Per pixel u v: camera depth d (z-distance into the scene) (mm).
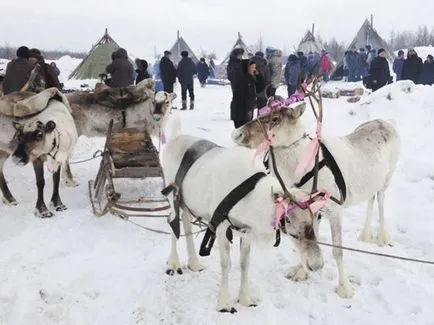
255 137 4859
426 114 11781
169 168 5129
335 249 4906
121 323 4520
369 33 27641
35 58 9992
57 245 6031
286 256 5688
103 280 5227
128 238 6277
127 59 12469
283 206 3932
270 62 13805
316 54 21172
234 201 4238
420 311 4609
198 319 4531
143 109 9164
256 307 4719
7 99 7379
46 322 4535
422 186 7594
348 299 4840
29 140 6648
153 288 5062
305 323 4477
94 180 8461
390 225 6539
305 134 4980
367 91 17766
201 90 25469
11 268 5488
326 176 4832
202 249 4746
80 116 8914
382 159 5395
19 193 8133
